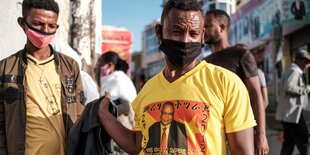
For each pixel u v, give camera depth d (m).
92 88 2.77
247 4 14.34
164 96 1.97
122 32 13.61
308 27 12.24
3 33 3.42
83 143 2.34
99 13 4.16
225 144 1.93
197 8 1.97
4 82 2.28
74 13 3.93
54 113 2.34
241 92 1.92
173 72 2.03
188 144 1.86
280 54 13.46
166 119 1.92
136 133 2.10
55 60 2.42
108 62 4.74
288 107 6.07
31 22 2.29
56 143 2.31
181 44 1.93
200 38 1.98
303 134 5.99
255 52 15.70
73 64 2.50
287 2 10.12
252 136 1.92
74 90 2.45
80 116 2.37
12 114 2.25
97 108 2.34
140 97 2.10
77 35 3.94
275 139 9.02
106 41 13.45
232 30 16.09
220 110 1.90
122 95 4.04
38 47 2.34
